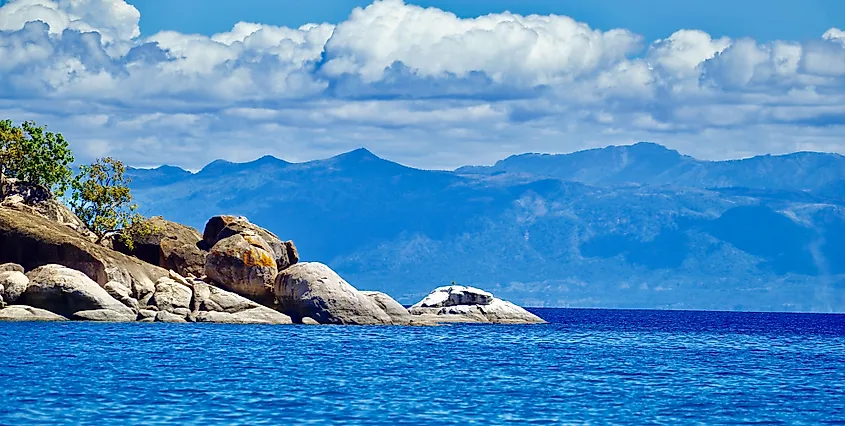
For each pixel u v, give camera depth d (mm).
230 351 92125
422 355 96750
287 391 68000
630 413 63719
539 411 63438
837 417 64562
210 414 58812
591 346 120875
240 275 128250
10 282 112875
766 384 80688
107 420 56312
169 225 136750
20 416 56531
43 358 80312
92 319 114938
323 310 129250
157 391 66062
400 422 58531
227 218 136000
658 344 131375
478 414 61688
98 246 124688
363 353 95938
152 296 122688
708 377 84875
